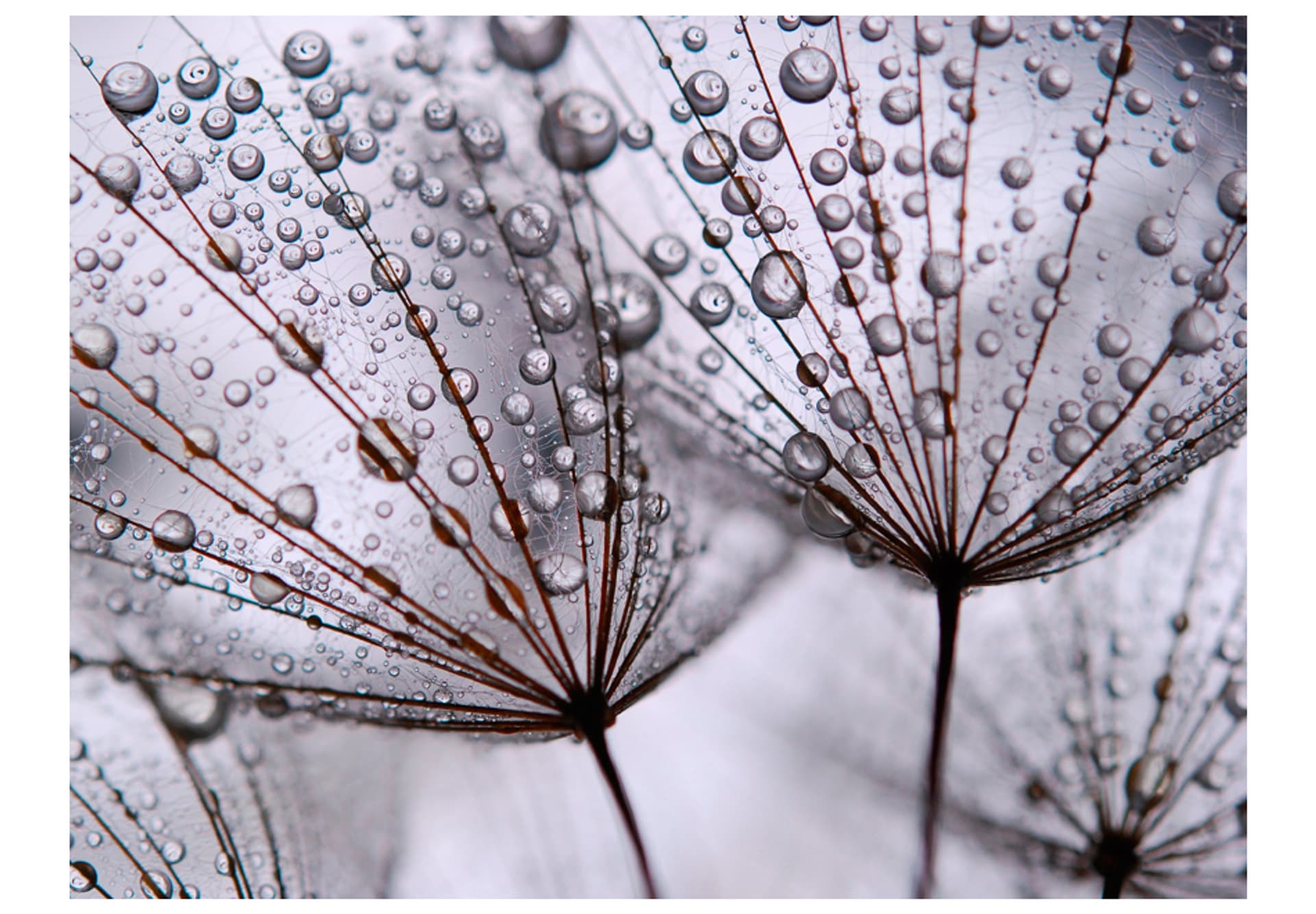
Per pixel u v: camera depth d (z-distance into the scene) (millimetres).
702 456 93
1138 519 93
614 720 90
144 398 90
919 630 96
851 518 90
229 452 90
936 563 91
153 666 90
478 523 90
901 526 91
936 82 92
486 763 94
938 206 91
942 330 91
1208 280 91
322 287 90
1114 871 93
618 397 91
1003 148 92
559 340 91
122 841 91
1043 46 92
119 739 91
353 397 90
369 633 90
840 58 92
